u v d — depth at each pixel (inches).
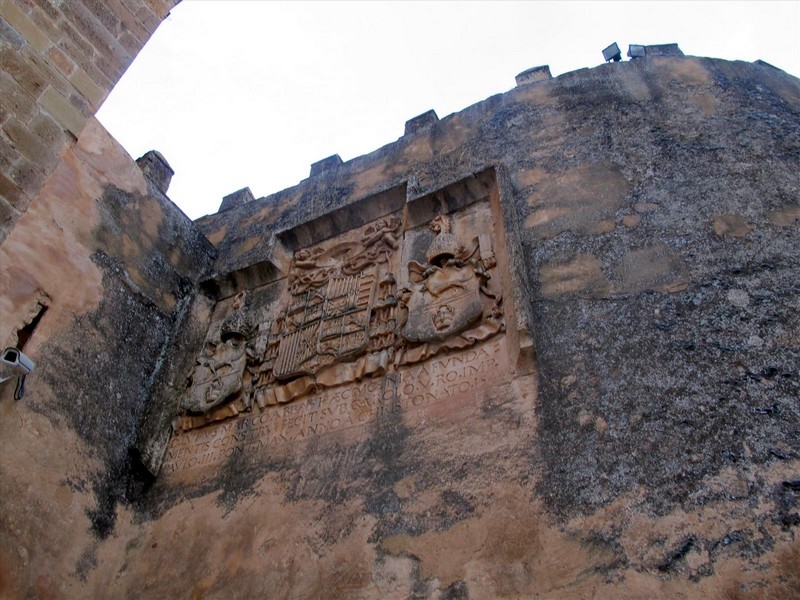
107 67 241.8
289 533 227.9
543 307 236.5
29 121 212.5
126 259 323.3
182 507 261.9
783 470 167.3
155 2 265.6
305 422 260.5
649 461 182.9
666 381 197.8
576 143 296.5
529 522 186.4
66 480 257.1
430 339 247.6
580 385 208.5
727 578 155.3
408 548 200.1
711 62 312.0
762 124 270.8
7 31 214.4
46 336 273.3
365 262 307.7
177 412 299.4
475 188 294.5
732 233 229.6
